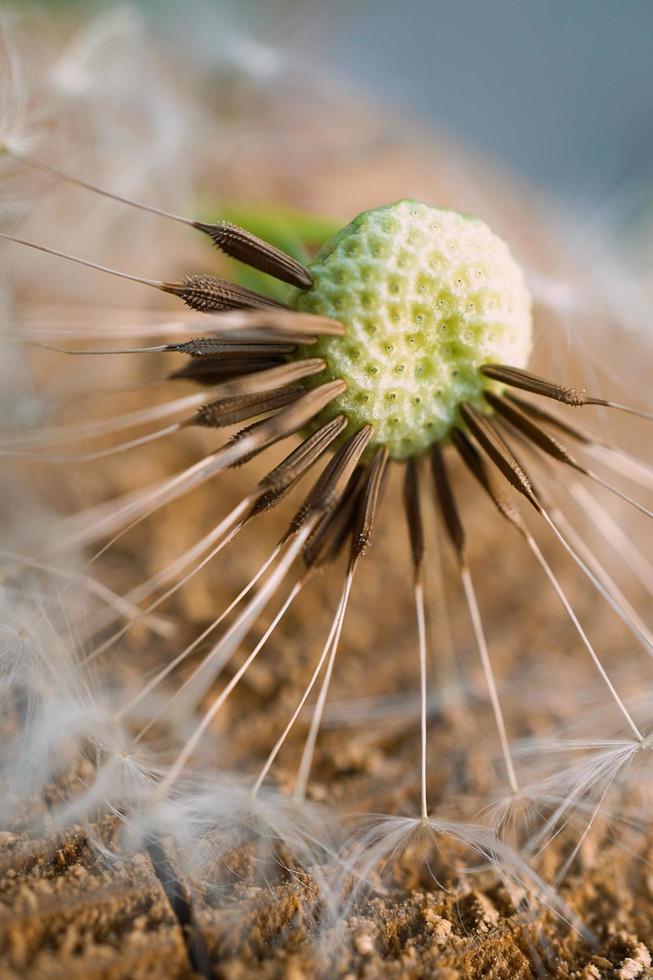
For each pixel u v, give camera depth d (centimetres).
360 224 6
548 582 8
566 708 7
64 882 6
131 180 8
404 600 7
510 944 6
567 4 14
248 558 7
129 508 6
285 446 8
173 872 6
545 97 14
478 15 14
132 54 8
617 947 6
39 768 6
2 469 7
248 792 6
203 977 5
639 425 8
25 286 8
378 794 6
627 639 7
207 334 6
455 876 6
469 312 6
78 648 6
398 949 6
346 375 6
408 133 12
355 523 6
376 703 7
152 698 7
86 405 8
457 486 8
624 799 6
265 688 7
